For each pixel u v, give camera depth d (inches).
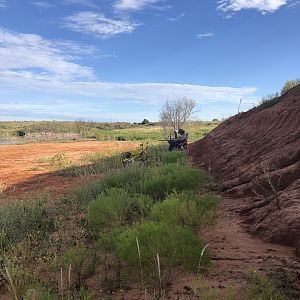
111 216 278.4
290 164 369.1
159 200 335.3
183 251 173.3
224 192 382.3
